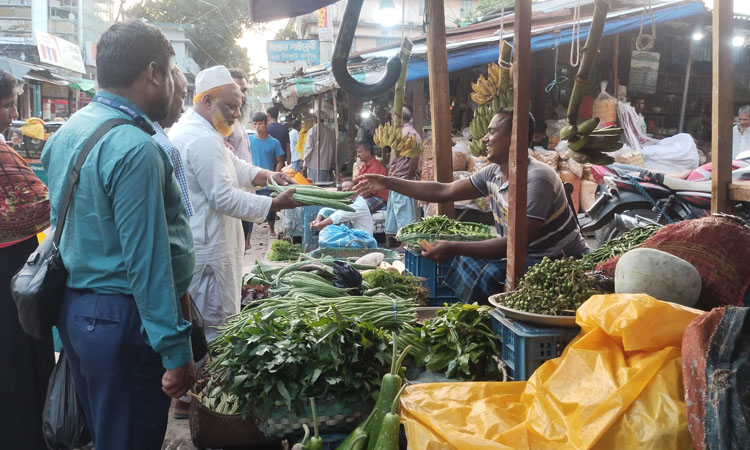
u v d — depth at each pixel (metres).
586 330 2.12
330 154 12.11
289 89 11.03
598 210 6.21
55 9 33.41
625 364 1.97
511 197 2.81
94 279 2.10
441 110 4.30
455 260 3.88
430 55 4.30
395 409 2.11
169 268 2.08
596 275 2.49
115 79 2.14
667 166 9.36
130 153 2.01
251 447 3.01
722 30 3.01
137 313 2.12
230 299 3.67
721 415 1.68
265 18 3.65
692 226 2.49
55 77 20.11
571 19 10.83
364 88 3.33
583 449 1.81
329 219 6.24
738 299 2.37
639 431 1.81
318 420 2.46
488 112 4.15
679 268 2.20
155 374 2.20
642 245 2.56
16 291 2.13
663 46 12.10
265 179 4.09
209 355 3.08
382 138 4.96
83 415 2.42
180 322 2.12
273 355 2.46
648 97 12.19
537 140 9.18
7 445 2.98
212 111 3.55
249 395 2.50
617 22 8.92
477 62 8.41
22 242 3.01
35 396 3.05
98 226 2.07
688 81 11.52
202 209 3.50
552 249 3.48
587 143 2.90
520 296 2.43
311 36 31.16
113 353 2.09
